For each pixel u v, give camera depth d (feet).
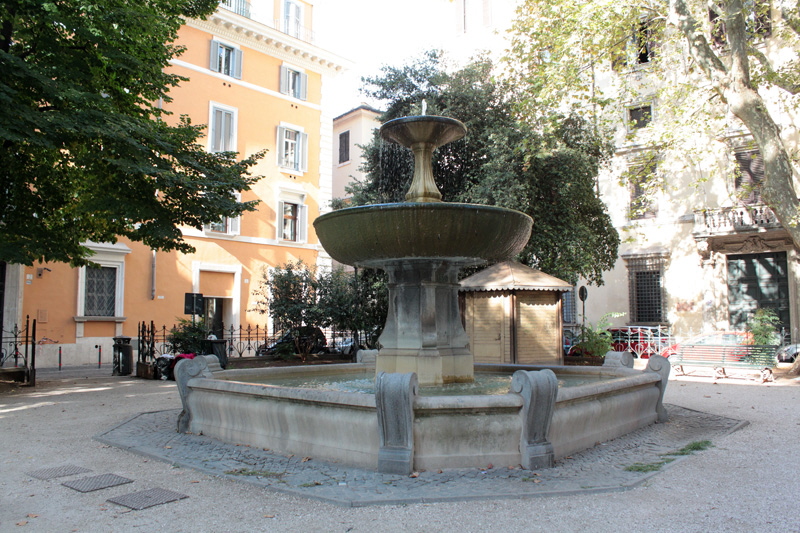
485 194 56.54
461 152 63.67
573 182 58.70
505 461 16.76
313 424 18.24
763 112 45.32
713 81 47.65
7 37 39.88
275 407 19.40
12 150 40.70
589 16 47.60
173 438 21.72
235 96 86.33
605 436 20.92
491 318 49.75
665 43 66.80
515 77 61.46
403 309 23.76
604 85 81.66
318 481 15.51
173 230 41.65
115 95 45.21
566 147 58.59
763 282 72.23
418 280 23.57
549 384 16.90
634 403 23.16
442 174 65.36
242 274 85.61
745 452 19.35
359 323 64.90
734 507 13.53
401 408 16.03
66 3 39.22
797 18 51.98
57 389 40.75
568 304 87.56
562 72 51.29
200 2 51.34
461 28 105.19
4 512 13.71
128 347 53.57
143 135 40.14
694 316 76.84
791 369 48.78
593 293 85.40
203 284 82.02
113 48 40.65
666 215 80.07
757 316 59.36
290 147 93.97
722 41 62.69
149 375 49.73
